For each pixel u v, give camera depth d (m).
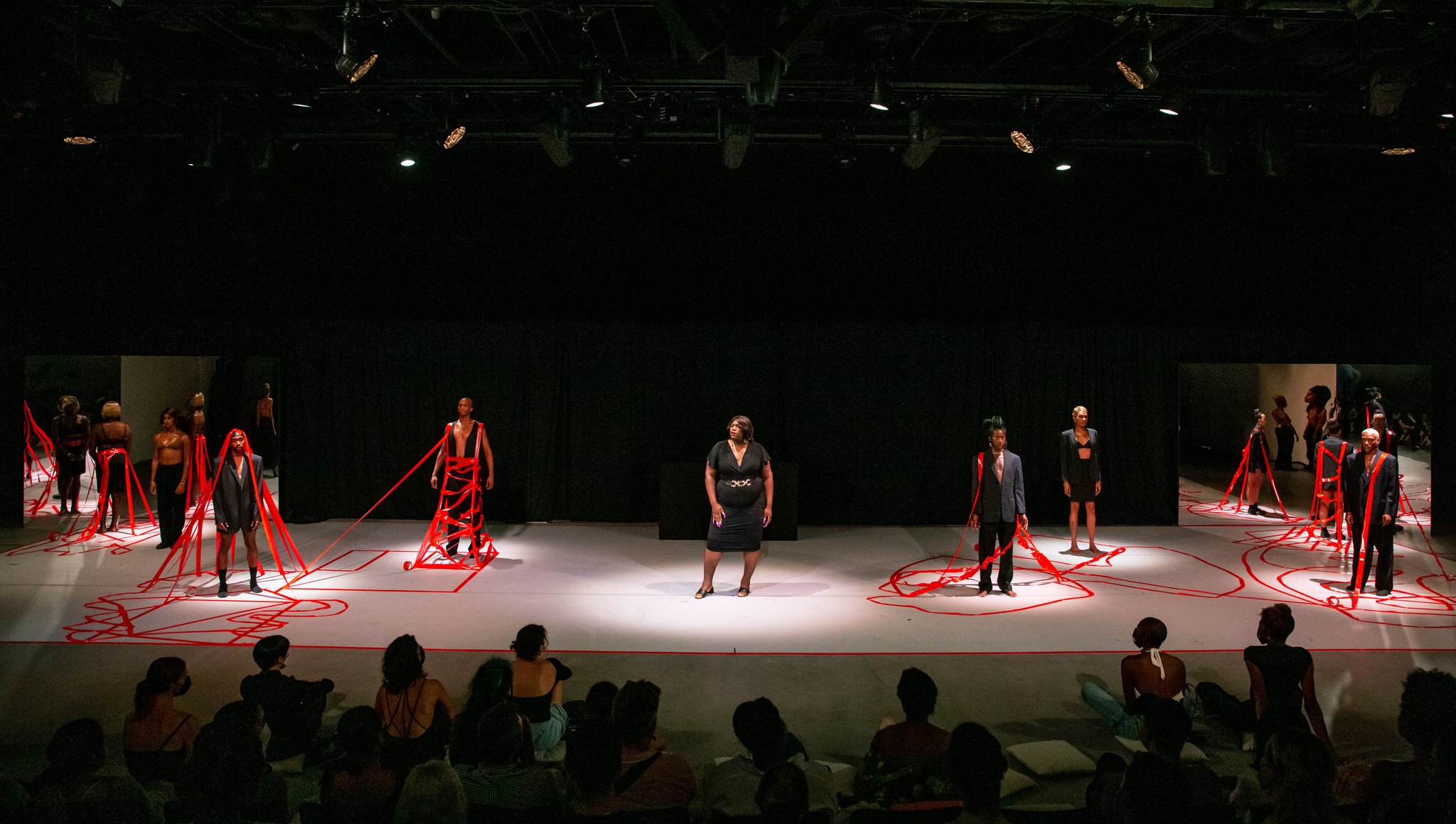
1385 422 11.16
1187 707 5.09
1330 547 10.33
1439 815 3.09
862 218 11.19
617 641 6.73
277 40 7.18
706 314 11.38
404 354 11.58
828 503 11.48
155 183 11.35
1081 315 11.43
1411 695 3.27
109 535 10.86
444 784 3.14
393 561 9.46
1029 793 4.38
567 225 11.25
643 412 11.49
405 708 4.12
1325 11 6.10
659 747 3.74
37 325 11.53
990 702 5.57
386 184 11.30
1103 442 11.52
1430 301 11.48
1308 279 11.40
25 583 8.45
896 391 11.41
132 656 6.33
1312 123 8.87
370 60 6.20
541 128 8.30
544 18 7.41
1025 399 11.42
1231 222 11.30
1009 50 7.86
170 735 4.18
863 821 3.22
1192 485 15.70
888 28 6.56
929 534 10.98
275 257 11.49
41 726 5.14
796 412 11.41
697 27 5.86
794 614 7.51
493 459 11.59
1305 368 16.81
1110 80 7.45
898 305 11.38
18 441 11.59
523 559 9.60
